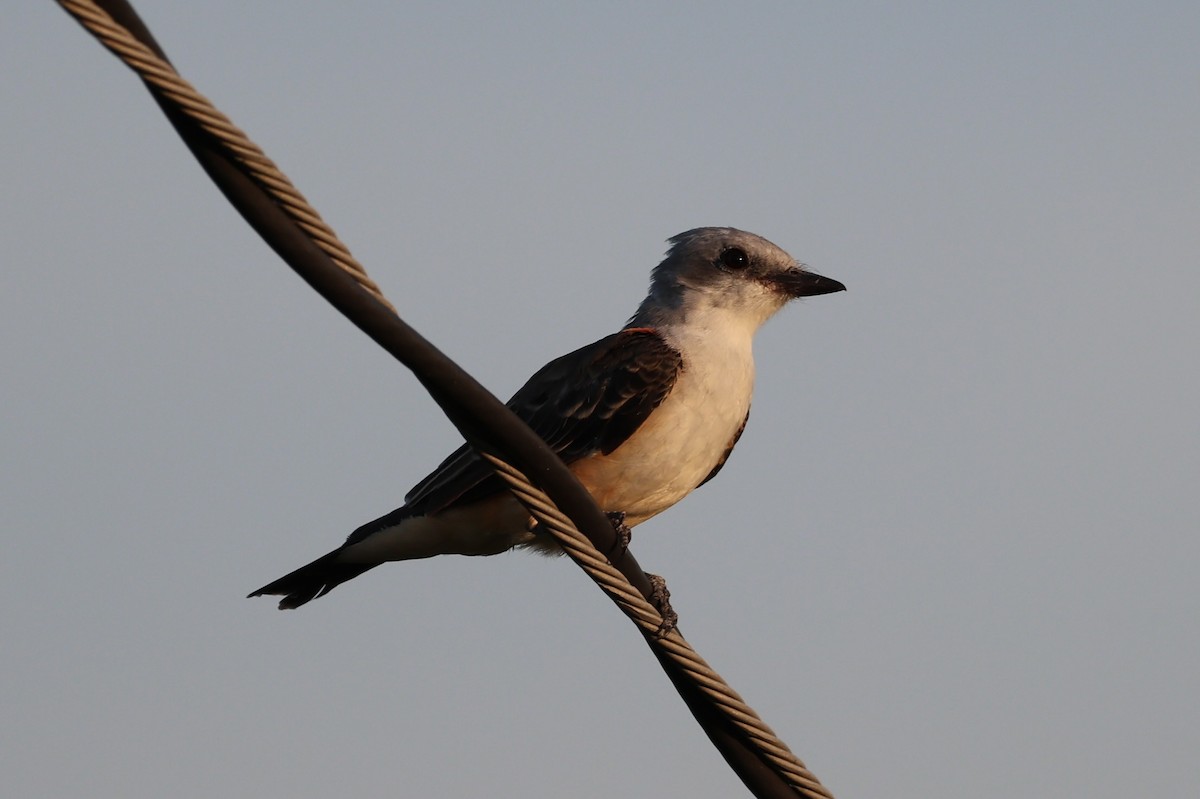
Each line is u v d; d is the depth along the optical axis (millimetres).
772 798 8953
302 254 6812
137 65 6098
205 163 6539
